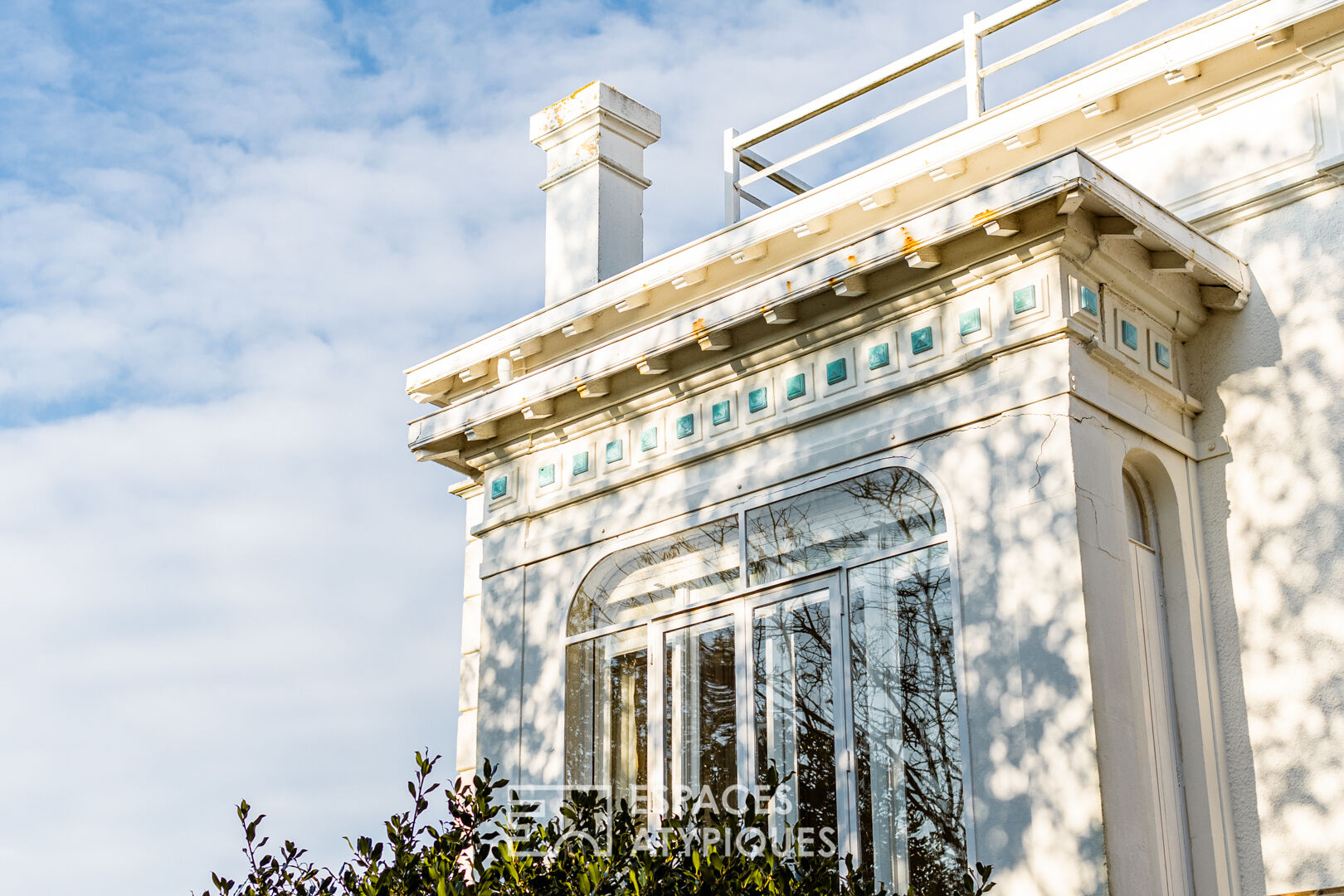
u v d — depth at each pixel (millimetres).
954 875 8516
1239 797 8969
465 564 13289
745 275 11688
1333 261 9383
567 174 13594
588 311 12117
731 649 9938
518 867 7945
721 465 10367
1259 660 9094
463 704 12695
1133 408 9234
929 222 9242
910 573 9203
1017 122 10656
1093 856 7988
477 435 11641
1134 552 9172
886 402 9602
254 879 8102
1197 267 9320
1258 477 9367
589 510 11078
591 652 10711
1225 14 9859
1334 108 9523
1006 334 9094
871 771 9016
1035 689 8430
